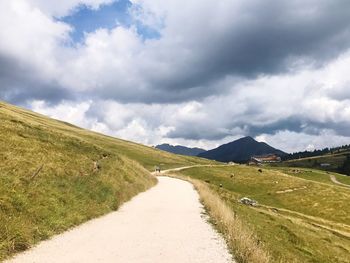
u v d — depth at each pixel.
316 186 119.75
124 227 21.12
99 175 34.50
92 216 23.50
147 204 33.31
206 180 125.88
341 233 59.84
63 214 20.73
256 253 14.37
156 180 69.50
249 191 117.00
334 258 34.28
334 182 197.25
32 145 34.12
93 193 27.77
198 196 43.84
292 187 118.50
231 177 131.38
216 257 14.80
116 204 29.06
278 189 117.69
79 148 42.94
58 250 15.06
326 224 74.56
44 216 18.94
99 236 18.27
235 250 15.86
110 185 33.44
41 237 16.75
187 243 17.33
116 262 13.62
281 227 37.88
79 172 31.53
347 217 97.19
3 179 21.05
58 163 31.30
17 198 19.08
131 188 40.62
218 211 27.00
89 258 14.04
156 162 169.00
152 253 15.15
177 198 40.31
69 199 23.48
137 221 23.50
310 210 102.19
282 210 78.88
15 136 35.34
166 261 13.96
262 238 27.17
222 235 19.67
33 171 25.55
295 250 30.30
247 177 130.50
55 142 40.62
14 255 13.84
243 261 14.11
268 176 133.12
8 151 28.80
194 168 147.50
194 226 22.36
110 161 45.16
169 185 62.38
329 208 101.81
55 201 21.72
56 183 25.20
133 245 16.53
